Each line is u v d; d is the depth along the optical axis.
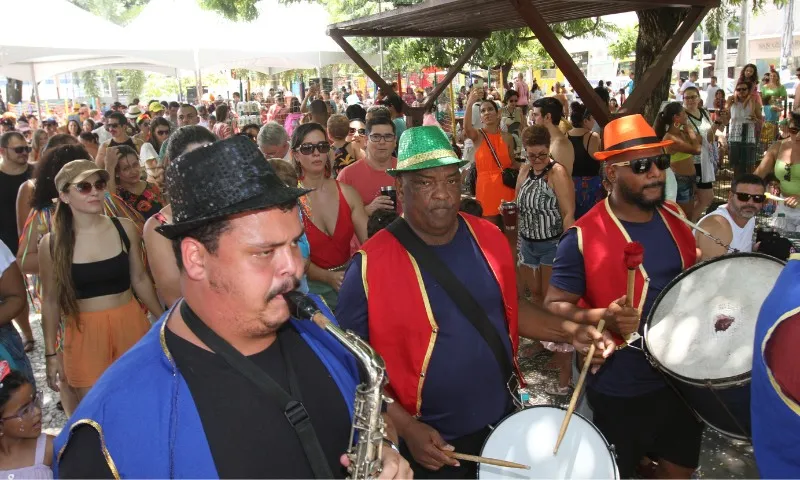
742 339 2.40
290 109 15.84
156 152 7.99
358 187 4.66
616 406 2.77
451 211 2.25
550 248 4.80
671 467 2.86
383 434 1.49
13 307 3.38
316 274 3.75
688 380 2.29
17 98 22.73
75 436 1.27
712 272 2.67
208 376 1.34
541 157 4.71
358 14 20.03
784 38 19.86
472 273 2.33
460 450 2.35
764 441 1.60
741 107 10.17
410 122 8.24
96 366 3.51
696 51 25.16
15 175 5.71
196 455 1.27
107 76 33.81
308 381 1.47
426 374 2.29
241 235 1.28
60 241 3.40
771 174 6.06
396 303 2.28
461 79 26.23
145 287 3.70
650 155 2.64
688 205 7.16
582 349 2.53
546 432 2.24
